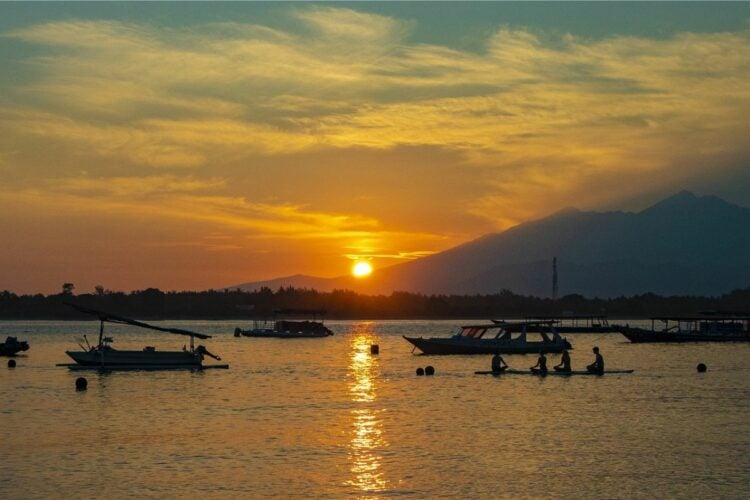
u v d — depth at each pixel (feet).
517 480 109.81
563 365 243.81
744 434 140.67
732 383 219.61
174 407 176.35
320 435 140.87
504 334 319.88
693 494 103.55
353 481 109.60
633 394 194.08
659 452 126.00
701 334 423.23
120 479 110.73
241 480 110.22
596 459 121.29
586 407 172.14
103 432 144.97
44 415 165.17
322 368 277.64
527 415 161.48
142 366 259.80
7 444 134.00
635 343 442.91
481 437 138.21
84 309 256.73
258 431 145.18
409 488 106.32
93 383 224.53
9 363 277.23
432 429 146.20
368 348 415.23
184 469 116.16
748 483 108.17
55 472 114.62
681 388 206.90
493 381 223.71
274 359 328.70
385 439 136.98
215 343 484.74
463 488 106.22
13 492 104.53
